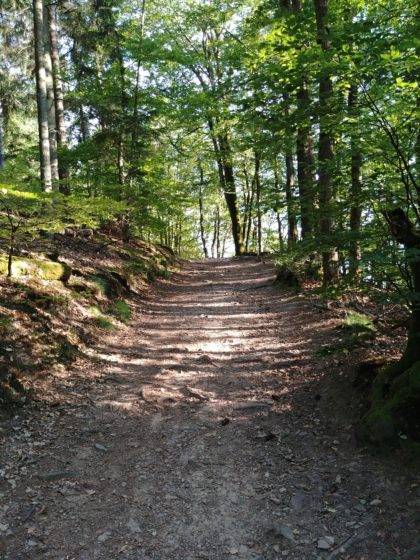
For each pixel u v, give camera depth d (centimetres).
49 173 1026
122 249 1470
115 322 923
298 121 579
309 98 566
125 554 335
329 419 511
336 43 480
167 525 365
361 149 523
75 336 760
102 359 731
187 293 1369
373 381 500
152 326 959
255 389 620
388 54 435
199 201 3027
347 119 519
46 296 791
